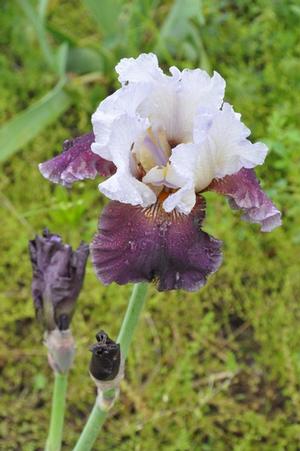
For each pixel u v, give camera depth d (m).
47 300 0.68
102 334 0.63
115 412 0.97
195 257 0.59
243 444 0.93
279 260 1.06
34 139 1.18
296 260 1.06
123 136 0.58
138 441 0.94
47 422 0.97
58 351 0.69
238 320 1.03
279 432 0.95
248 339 1.02
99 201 1.12
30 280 1.06
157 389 0.97
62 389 0.70
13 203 1.13
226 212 1.07
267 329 1.02
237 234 1.07
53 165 0.63
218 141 0.59
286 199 1.09
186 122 0.61
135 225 0.59
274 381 0.98
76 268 0.68
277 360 0.99
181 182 0.59
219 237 1.06
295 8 1.15
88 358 1.00
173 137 0.62
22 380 1.00
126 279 0.58
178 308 1.03
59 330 0.69
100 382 0.65
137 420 0.95
